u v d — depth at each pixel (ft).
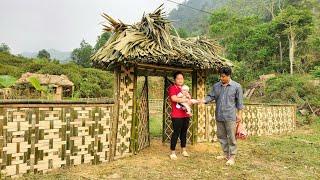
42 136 16.66
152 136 31.09
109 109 19.93
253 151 24.94
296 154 24.56
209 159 21.56
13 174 15.56
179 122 21.27
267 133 36.37
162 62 20.76
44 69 118.42
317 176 18.44
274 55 133.08
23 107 15.90
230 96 20.52
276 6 183.83
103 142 19.57
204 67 23.34
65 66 125.70
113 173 17.43
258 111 35.19
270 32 130.82
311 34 121.29
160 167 19.07
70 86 90.99
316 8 144.87
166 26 22.25
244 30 138.62
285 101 72.18
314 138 34.30
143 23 22.17
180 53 21.53
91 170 17.81
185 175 17.63
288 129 40.29
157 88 97.09
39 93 49.19
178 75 21.54
